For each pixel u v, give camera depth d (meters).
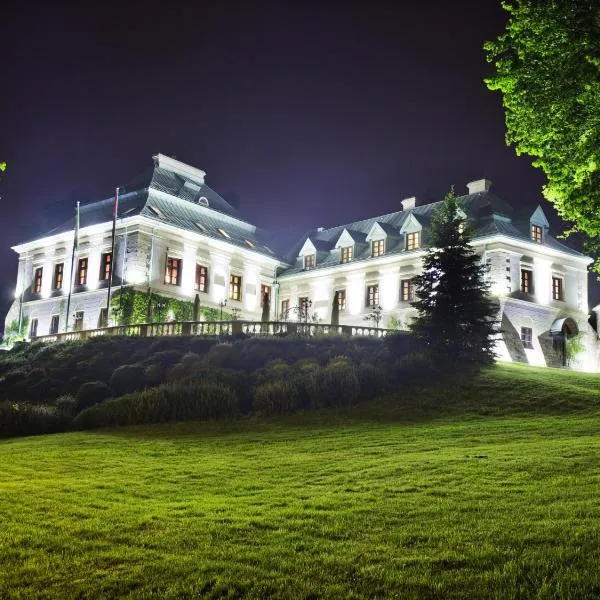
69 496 13.71
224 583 8.66
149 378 33.06
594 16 18.25
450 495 12.20
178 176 61.59
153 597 8.47
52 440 23.81
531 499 11.52
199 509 12.24
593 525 9.80
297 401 28.02
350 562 9.09
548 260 52.16
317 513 11.52
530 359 48.38
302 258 64.00
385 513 11.27
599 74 17.62
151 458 18.47
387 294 55.44
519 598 7.76
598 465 13.70
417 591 8.10
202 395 27.69
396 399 28.38
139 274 51.56
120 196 57.88
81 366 37.81
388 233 57.19
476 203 55.22
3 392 36.31
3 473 16.55
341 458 16.81
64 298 56.31
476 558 8.91
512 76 19.94
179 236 54.94
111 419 27.67
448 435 19.94
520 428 20.55
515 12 20.19
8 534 11.09
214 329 39.28
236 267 59.94
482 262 49.78
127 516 11.98
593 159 18.11
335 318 41.25
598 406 25.11
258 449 19.39
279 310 63.62
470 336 34.34
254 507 12.23
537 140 19.70
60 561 9.84
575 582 7.97
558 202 20.28
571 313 52.59
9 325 60.00
